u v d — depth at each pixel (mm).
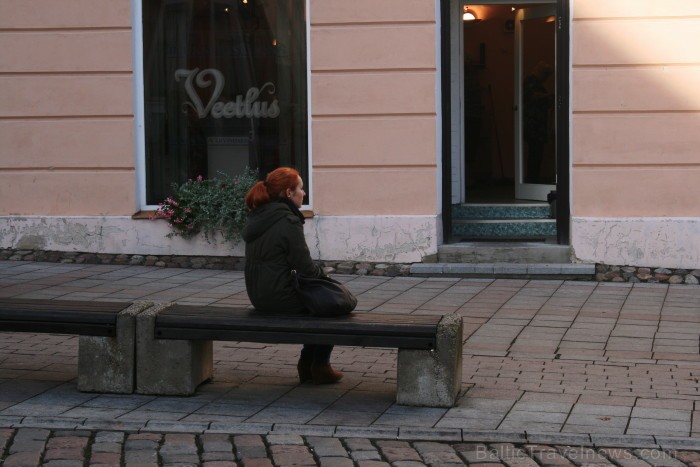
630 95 15016
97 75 15945
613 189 15156
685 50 14859
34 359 9961
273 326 8352
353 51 15469
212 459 7133
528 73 17906
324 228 15672
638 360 10109
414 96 15398
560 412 8250
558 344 10820
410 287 14336
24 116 16047
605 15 14953
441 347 8344
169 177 16422
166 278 14812
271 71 16203
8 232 16203
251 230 8570
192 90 16391
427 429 7734
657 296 13688
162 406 8383
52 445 7398
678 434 7652
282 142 16234
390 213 15586
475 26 20281
